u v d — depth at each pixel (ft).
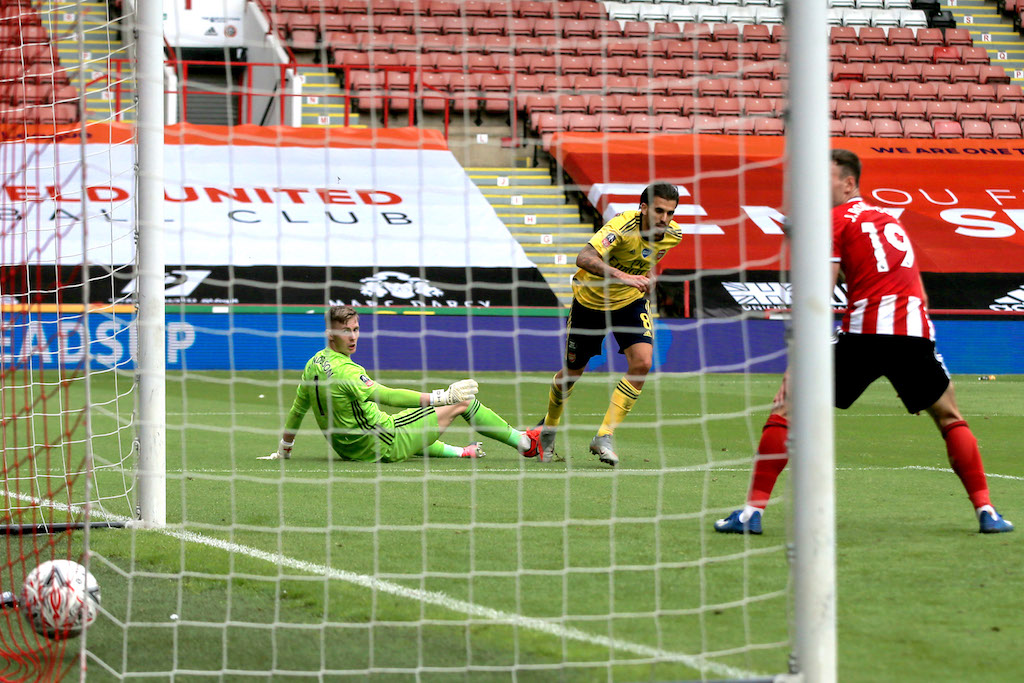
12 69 57.52
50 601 37.63
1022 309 206.39
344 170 221.05
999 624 39.93
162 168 57.67
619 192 202.80
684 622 40.16
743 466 82.69
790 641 34.53
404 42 240.12
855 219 56.59
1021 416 129.39
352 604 42.60
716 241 205.05
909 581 46.11
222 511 62.39
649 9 257.96
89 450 36.29
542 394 158.92
